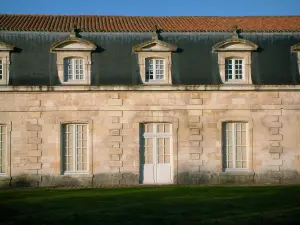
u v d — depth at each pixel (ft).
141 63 79.00
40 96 77.77
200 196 64.23
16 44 78.69
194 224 46.29
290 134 79.97
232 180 79.20
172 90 78.38
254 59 80.59
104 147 78.23
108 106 78.28
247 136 80.02
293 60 81.30
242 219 48.44
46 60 78.48
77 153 78.69
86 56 78.48
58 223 47.26
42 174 77.51
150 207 55.72
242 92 79.51
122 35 80.43
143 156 79.41
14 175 77.20
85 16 93.04
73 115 77.92
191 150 79.00
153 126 79.56
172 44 80.23
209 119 79.20
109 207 56.03
